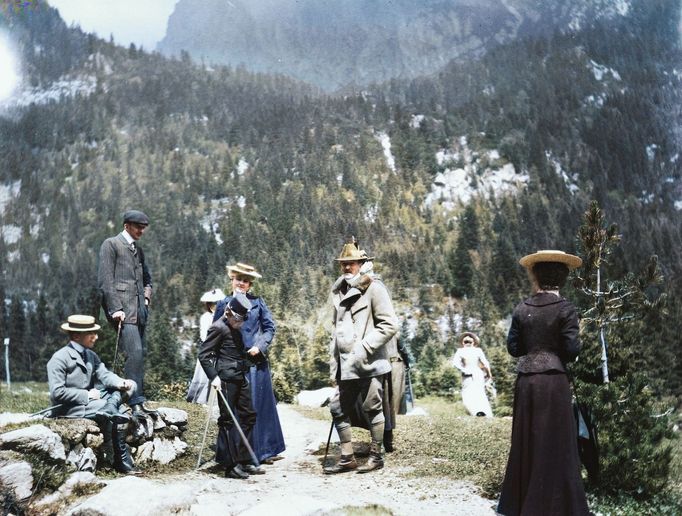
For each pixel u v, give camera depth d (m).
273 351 45.16
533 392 4.95
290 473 7.39
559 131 177.12
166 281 115.81
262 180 164.75
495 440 9.07
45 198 174.12
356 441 9.26
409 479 6.86
